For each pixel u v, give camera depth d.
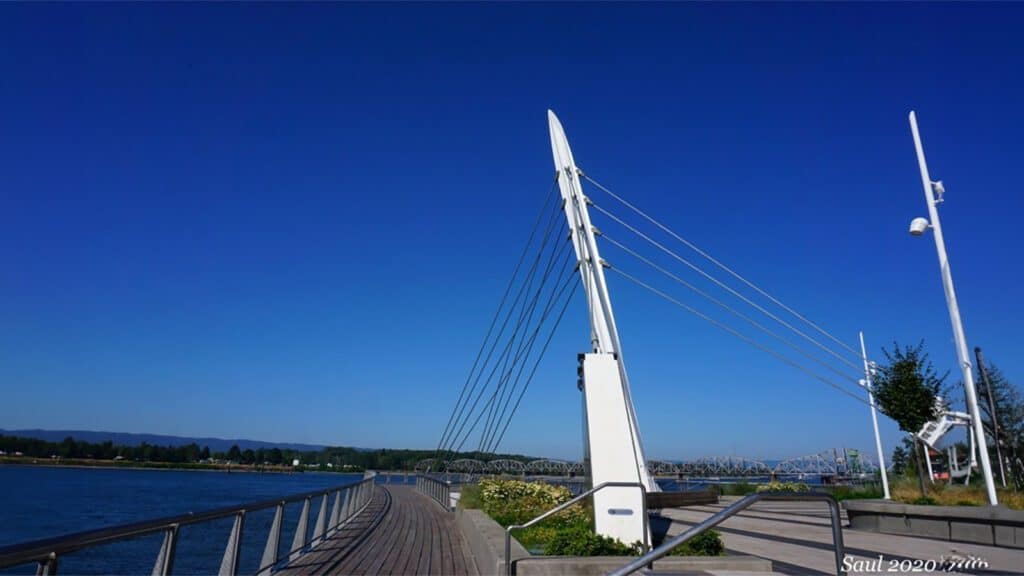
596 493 9.07
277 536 8.52
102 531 4.33
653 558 4.34
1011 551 8.99
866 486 24.53
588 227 14.66
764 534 11.77
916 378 13.55
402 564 9.52
